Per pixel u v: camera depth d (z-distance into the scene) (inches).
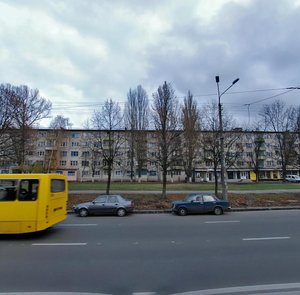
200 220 588.7
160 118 1000.2
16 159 1198.3
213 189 1253.1
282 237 396.5
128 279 231.1
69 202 901.8
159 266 266.2
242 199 937.5
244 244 354.6
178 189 1257.4
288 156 1926.7
